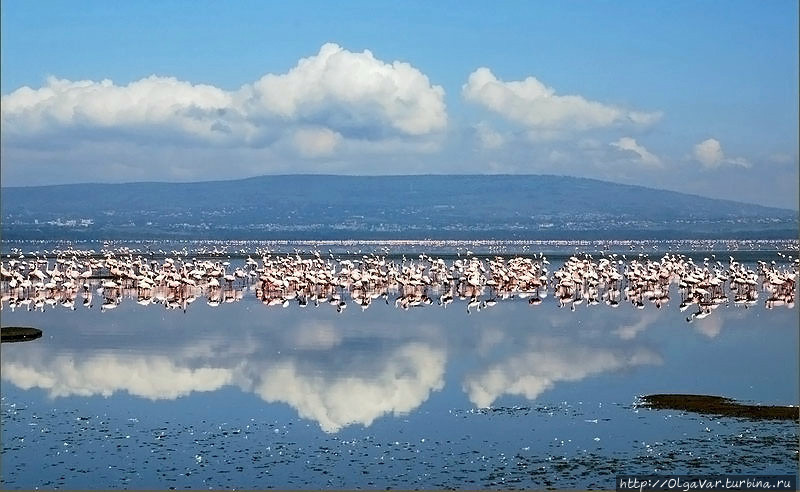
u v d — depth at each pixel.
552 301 99.56
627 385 48.38
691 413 41.66
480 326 74.50
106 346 62.16
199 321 78.50
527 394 46.19
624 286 123.94
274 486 32.12
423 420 40.81
